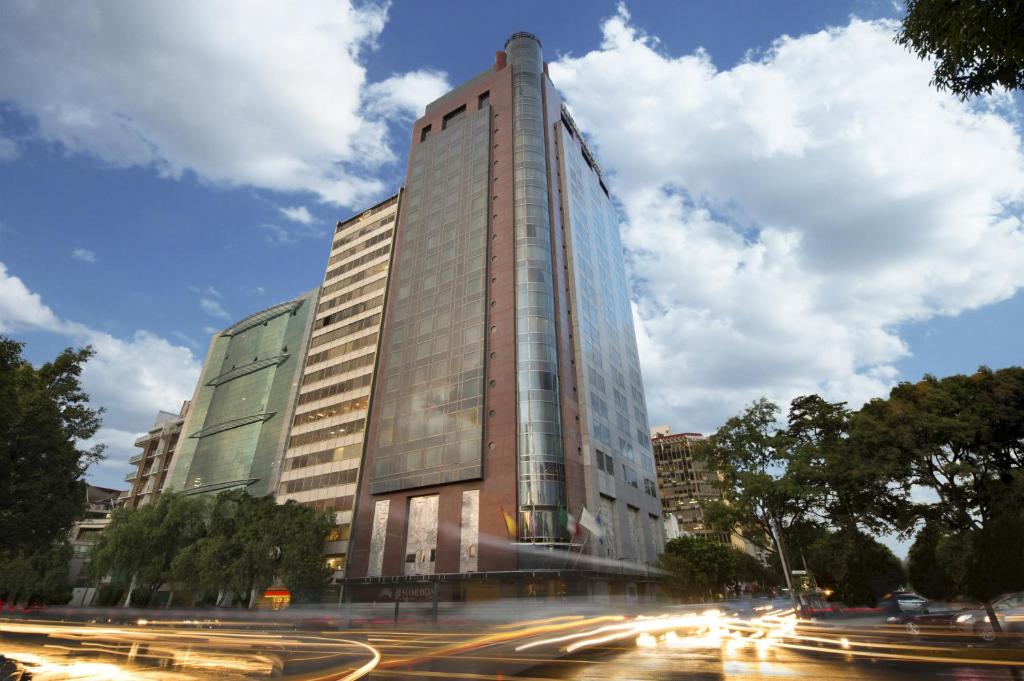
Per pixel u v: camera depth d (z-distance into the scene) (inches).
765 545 1590.8
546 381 2236.7
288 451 3115.2
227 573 2068.2
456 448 2206.0
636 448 2952.8
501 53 3380.9
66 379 1099.3
